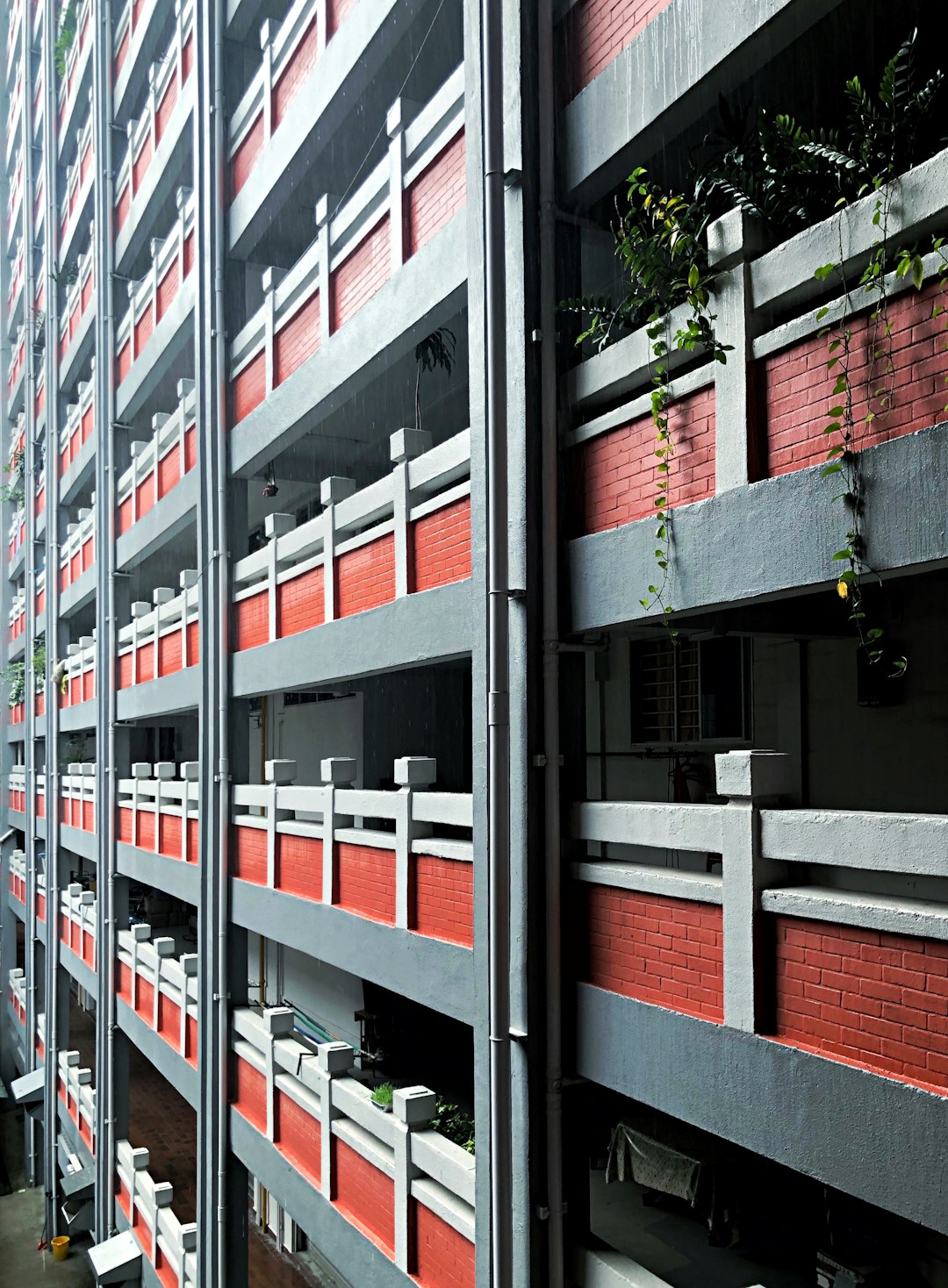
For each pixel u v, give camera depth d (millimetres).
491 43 5738
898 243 4059
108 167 15789
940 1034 3822
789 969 4500
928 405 3941
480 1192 6094
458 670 12406
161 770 13273
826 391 4398
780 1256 9242
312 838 8820
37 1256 17281
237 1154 10070
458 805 6590
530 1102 5699
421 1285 6898
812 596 6785
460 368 9969
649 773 9719
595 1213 10234
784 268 4559
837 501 4203
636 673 9938
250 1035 9891
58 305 20984
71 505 20641
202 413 11180
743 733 8680
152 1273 12461
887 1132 3939
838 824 4207
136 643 14430
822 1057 4242
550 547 5859
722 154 5074
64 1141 18016
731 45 4805
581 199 5988
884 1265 8242
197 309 11359
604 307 5688
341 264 8531
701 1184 9484
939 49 5270
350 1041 12984
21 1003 24781
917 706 7125
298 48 9203
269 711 16266
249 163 10289
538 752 5832
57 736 19953
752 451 4730
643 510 5402
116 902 15242
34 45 23516
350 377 8070
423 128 7211
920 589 7109
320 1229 8273
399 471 7441
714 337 4902
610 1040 5477
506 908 5668
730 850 4742
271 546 9781
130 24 14852
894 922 3961
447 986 6602
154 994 13094
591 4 5879
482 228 6262
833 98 5758
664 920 5230
